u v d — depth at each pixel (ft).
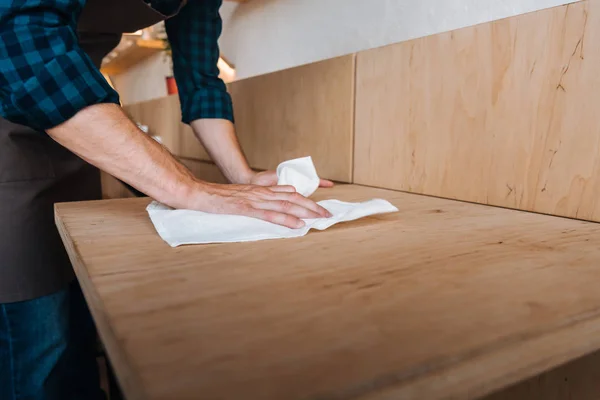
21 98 1.53
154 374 0.64
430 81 2.48
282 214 1.65
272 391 0.60
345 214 1.72
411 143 2.63
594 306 0.90
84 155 1.74
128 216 1.94
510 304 0.91
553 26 1.89
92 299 1.03
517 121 2.07
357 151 3.07
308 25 4.17
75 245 1.42
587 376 1.70
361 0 3.50
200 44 2.95
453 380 0.70
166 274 1.12
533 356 0.78
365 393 0.62
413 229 1.66
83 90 1.57
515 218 1.89
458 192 2.38
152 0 2.78
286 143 3.80
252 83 4.20
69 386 2.99
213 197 1.78
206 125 2.92
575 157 1.86
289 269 1.16
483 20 2.62
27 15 1.49
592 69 1.78
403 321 0.83
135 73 9.84
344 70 3.08
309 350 0.72
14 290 2.59
